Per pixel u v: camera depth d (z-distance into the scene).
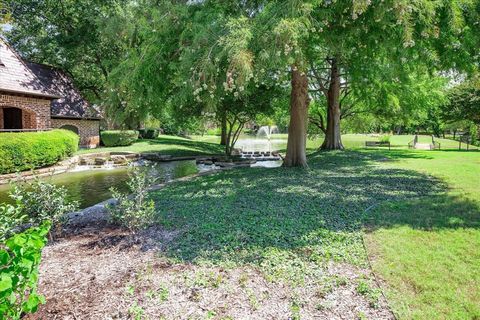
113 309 2.75
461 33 5.64
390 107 16.16
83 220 5.25
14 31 20.62
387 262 3.45
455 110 19.80
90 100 24.95
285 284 3.11
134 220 4.49
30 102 14.89
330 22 5.71
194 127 25.09
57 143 13.44
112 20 7.22
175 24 6.50
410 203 5.70
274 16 5.02
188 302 2.84
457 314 2.58
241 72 4.53
